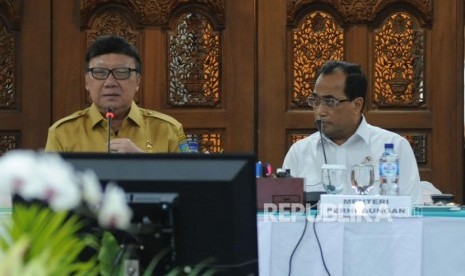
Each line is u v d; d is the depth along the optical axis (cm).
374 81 1026
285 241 639
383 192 754
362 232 638
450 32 1023
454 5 1023
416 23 1024
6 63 1020
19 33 1021
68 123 764
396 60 1023
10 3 1018
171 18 1027
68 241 349
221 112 1025
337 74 793
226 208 445
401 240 636
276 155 1023
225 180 444
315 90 802
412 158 802
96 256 444
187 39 1027
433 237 638
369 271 637
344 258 639
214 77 1027
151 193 448
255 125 1024
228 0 1026
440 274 639
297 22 1025
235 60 1026
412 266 636
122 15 1027
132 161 454
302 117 1022
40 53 1022
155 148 763
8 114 1018
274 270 639
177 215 447
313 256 638
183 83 1027
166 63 1027
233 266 449
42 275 300
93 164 454
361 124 807
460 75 1024
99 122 759
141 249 448
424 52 1027
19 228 341
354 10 1026
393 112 1025
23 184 328
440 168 1026
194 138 1026
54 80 1023
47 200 340
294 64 1027
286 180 664
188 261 449
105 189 449
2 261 296
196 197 446
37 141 1020
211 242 448
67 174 338
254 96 1024
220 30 1027
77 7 1026
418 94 1027
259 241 638
